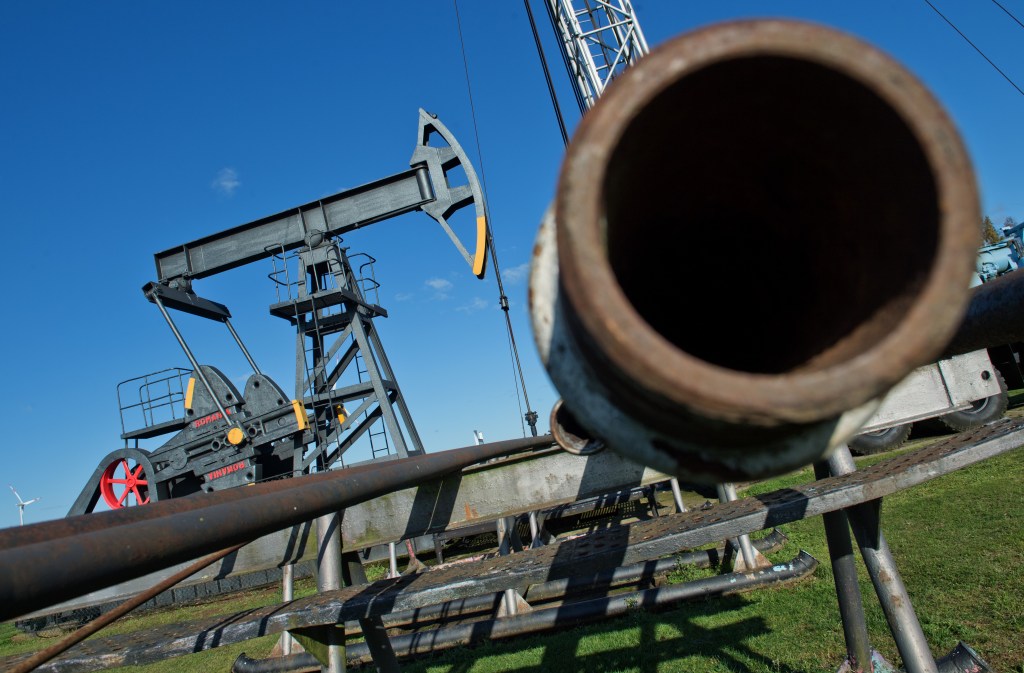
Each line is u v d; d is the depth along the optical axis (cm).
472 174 1212
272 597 973
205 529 123
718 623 436
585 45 1344
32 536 124
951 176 61
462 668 455
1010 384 1438
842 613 292
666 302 104
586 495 326
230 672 563
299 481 228
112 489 1259
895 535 543
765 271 97
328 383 1202
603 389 78
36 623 1151
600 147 63
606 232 75
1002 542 466
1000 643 321
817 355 74
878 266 69
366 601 243
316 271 1234
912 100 62
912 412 958
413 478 238
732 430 69
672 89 69
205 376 1215
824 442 76
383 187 1221
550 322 85
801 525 666
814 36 63
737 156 85
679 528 239
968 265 59
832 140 75
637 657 403
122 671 648
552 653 446
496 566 259
